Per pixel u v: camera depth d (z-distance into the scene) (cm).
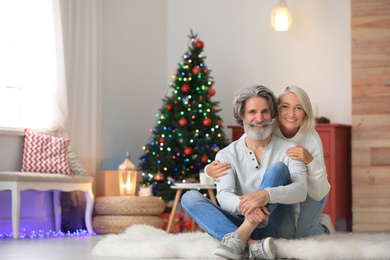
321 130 732
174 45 863
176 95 750
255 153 361
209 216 344
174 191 723
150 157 740
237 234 327
